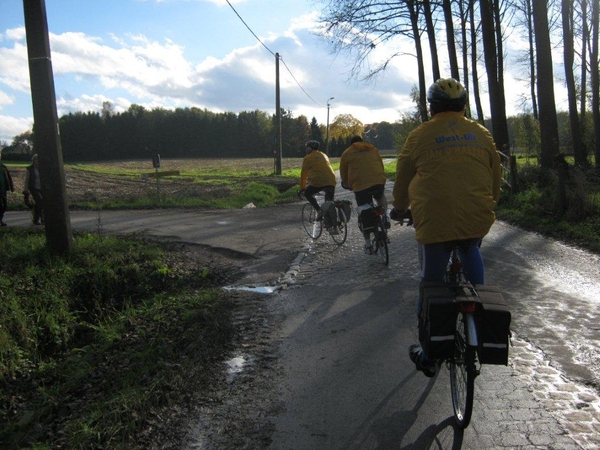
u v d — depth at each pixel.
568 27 20.11
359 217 8.12
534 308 5.69
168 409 3.80
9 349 5.21
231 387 4.13
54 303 6.49
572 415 3.52
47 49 7.62
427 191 3.41
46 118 7.71
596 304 5.81
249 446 3.32
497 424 3.43
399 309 5.83
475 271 3.55
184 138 122.12
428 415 3.58
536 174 14.59
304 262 8.42
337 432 3.43
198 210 16.58
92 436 3.44
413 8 22.12
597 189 11.70
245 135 123.12
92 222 13.52
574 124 20.72
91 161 109.19
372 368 4.37
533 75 31.47
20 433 3.81
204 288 7.23
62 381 4.76
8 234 10.11
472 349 3.03
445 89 3.53
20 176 39.34
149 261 8.09
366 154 8.09
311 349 4.84
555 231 10.13
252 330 5.39
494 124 17.34
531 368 4.23
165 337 5.22
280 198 22.11
